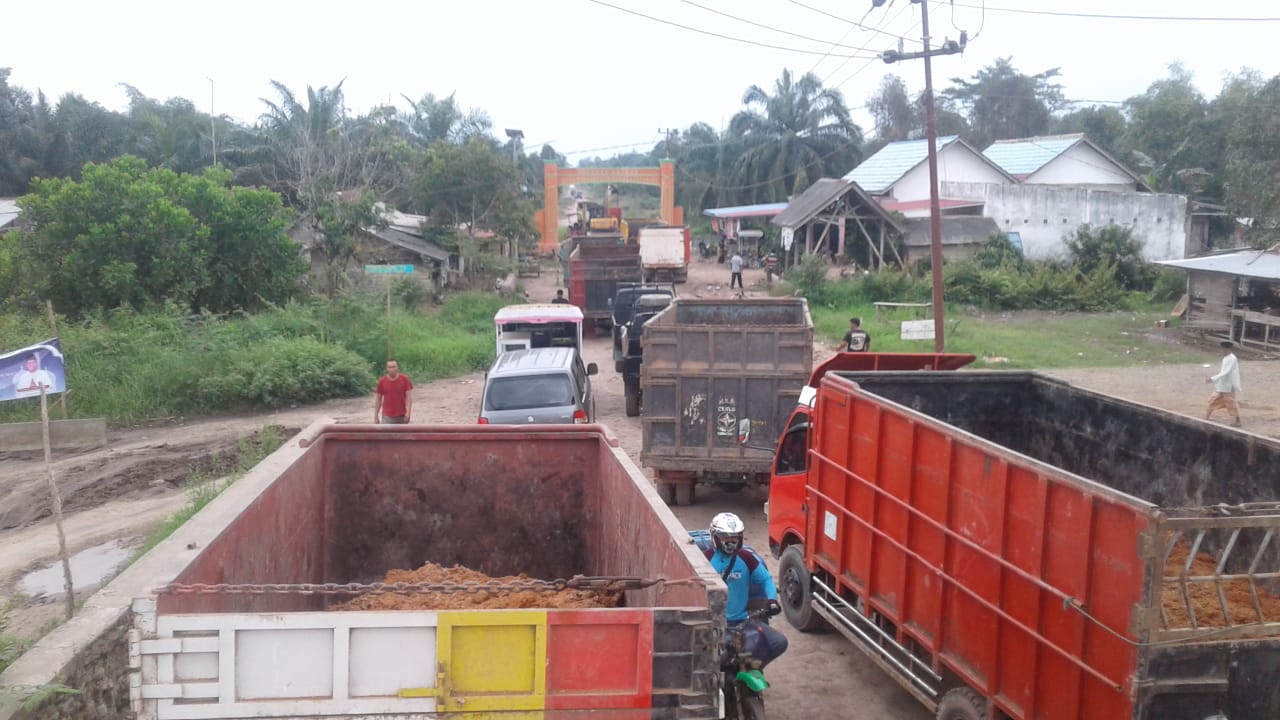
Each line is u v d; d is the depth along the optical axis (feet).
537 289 141.69
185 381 63.21
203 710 11.62
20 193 165.89
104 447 54.13
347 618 11.73
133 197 82.28
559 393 40.24
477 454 24.52
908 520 21.01
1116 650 14.49
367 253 109.29
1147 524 13.87
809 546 26.76
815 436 26.27
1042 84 273.54
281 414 62.64
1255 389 64.90
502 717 11.94
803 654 26.17
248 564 16.26
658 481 39.58
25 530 39.47
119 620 11.27
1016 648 17.15
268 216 90.79
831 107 211.61
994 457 17.85
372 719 11.79
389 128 151.02
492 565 24.58
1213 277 91.20
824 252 143.74
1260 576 14.67
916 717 22.45
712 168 234.99
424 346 78.74
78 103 173.58
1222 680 14.19
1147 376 69.51
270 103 143.95
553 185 187.83
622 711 12.10
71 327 71.00
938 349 63.52
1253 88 140.56
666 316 45.37
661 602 15.30
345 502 24.23
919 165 156.56
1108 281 117.29
